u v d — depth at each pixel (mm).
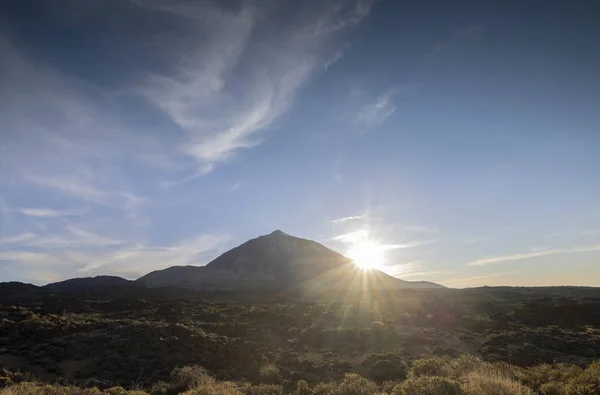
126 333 35969
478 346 39656
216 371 29625
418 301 74250
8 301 71562
